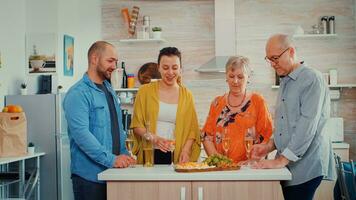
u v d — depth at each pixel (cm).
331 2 658
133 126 337
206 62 679
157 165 313
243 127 312
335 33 648
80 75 646
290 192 300
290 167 293
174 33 684
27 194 530
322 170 288
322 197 593
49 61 584
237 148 311
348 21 657
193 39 681
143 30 671
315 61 661
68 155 557
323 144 289
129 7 690
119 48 689
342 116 655
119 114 323
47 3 586
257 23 668
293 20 664
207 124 324
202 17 680
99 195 298
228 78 314
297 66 292
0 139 484
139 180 268
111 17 691
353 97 655
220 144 316
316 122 280
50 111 539
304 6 662
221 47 654
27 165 542
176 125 330
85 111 294
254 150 303
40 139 539
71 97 295
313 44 661
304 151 280
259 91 664
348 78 655
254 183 263
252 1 669
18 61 577
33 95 543
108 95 315
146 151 308
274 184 262
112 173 272
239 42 670
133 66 688
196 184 265
